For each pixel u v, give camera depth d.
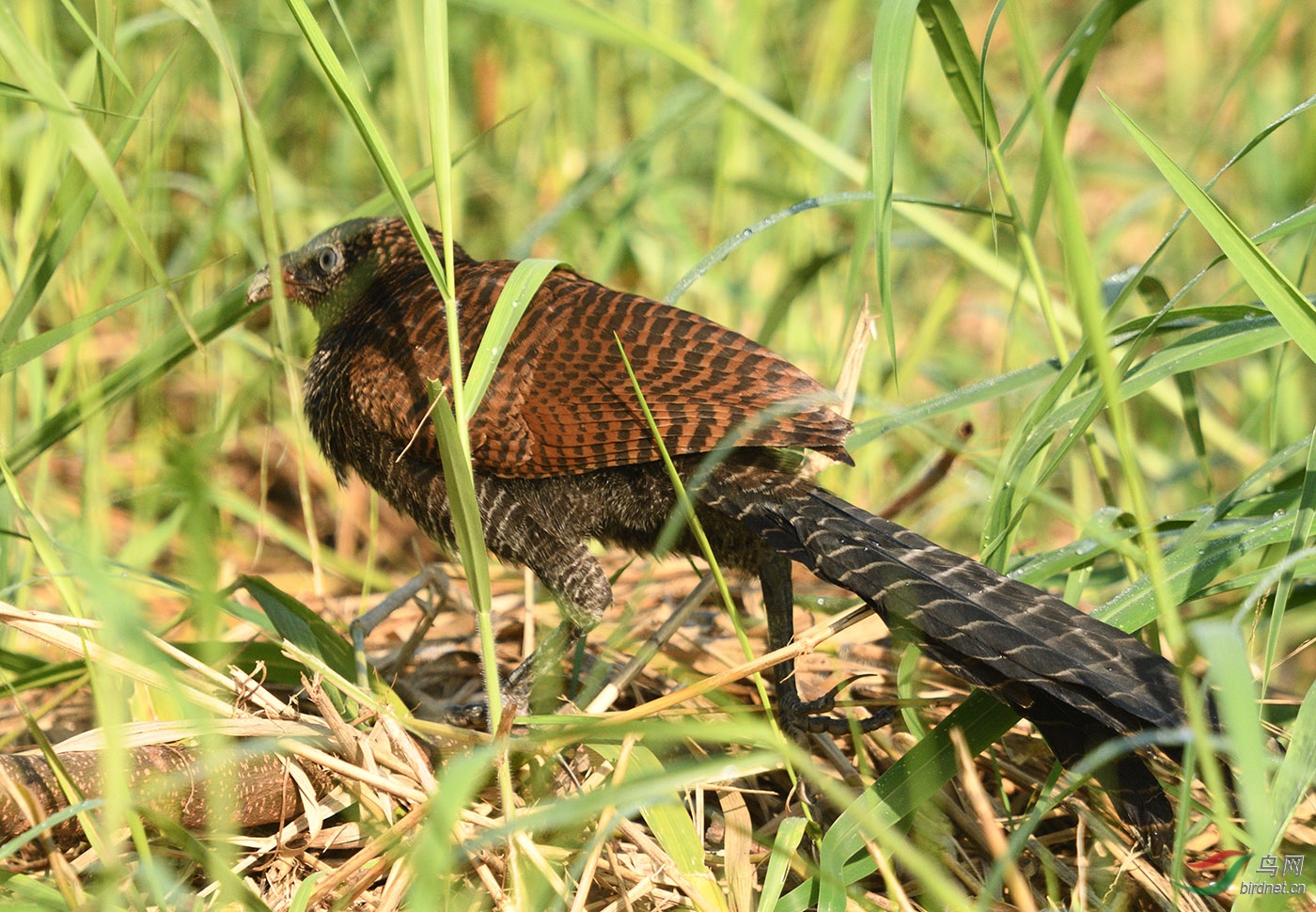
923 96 13.78
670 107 10.97
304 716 5.88
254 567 8.66
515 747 5.16
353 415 7.22
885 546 5.82
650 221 12.25
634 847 5.76
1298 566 5.43
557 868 5.40
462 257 8.09
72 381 8.62
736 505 6.27
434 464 7.09
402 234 8.05
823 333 10.99
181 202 11.41
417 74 10.77
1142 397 11.23
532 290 5.31
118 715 4.67
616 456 6.48
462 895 5.15
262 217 4.57
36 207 8.06
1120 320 11.02
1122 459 4.24
